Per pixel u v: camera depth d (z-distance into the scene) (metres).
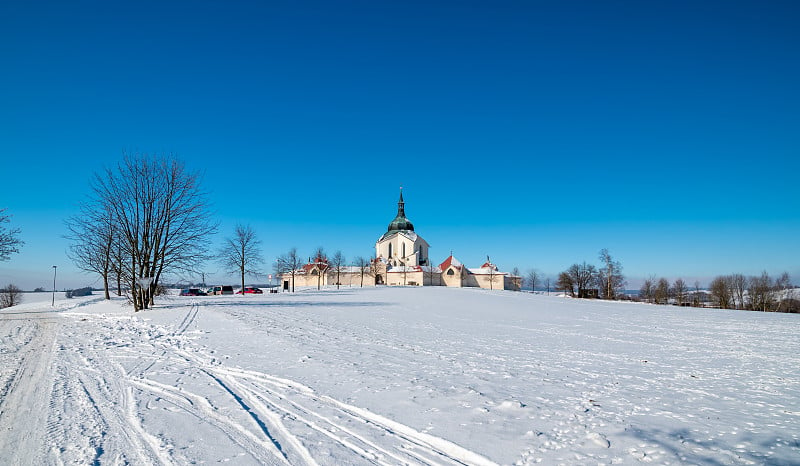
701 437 6.78
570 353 14.54
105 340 17.89
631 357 14.00
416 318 26.69
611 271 83.94
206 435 7.09
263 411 8.26
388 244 103.56
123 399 9.24
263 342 16.08
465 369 11.58
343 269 97.62
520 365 12.27
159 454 6.37
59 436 7.15
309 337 17.38
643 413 7.98
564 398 8.87
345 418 7.74
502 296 52.97
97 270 40.31
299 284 97.25
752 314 37.78
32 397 9.57
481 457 6.02
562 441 6.57
